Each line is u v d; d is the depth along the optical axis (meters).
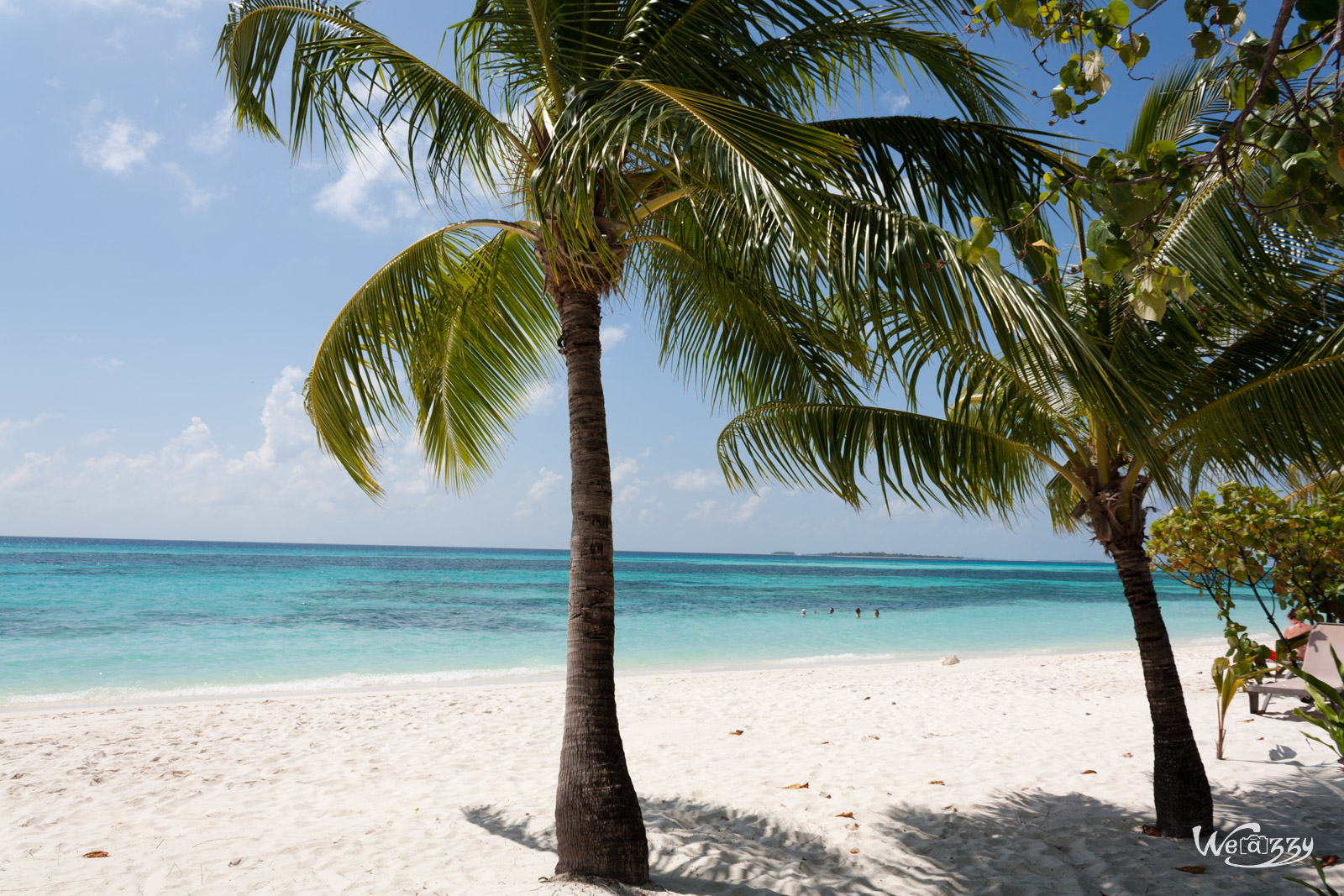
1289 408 3.92
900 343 4.36
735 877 4.25
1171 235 3.80
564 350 4.53
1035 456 4.86
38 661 14.90
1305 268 3.93
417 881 4.15
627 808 4.09
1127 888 3.89
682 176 4.23
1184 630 24.16
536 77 4.48
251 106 4.63
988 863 4.34
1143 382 4.25
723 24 4.10
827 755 7.27
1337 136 1.53
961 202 4.14
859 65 4.73
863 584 59.28
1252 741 6.87
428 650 17.72
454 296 5.97
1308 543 6.96
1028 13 1.84
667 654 18.47
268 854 4.67
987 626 26.03
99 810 5.77
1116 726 8.34
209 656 16.00
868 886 4.08
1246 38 1.70
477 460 6.55
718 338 5.80
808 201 2.96
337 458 5.79
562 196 3.49
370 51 4.24
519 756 7.55
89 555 67.88
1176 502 3.83
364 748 7.88
